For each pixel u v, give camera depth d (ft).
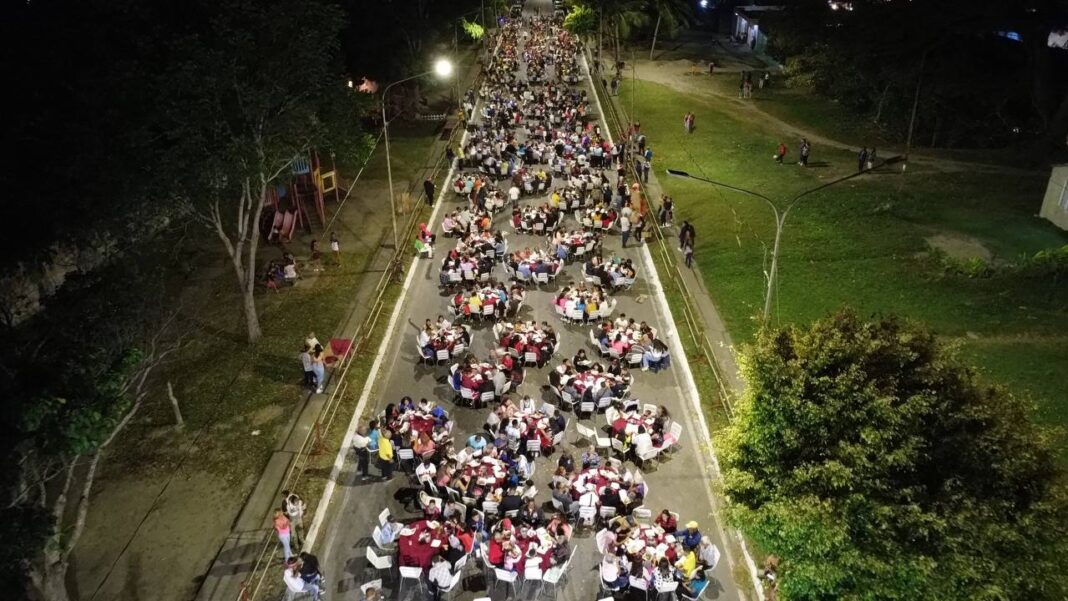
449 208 133.28
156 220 72.08
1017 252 106.32
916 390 42.14
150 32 71.97
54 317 43.75
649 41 300.40
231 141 74.59
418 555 55.11
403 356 87.71
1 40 62.69
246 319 88.38
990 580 35.91
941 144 168.45
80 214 51.31
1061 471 39.58
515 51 280.72
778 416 42.93
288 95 78.89
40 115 55.36
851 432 41.34
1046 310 91.50
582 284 96.89
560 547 56.65
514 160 149.89
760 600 55.67
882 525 38.11
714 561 55.57
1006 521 36.88
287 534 56.34
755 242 115.34
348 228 123.13
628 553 55.62
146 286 50.57
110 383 41.78
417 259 112.57
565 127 173.88
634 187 129.49
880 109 178.81
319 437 72.54
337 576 57.67
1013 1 136.56
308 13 77.10
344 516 63.62
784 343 46.88
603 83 221.87
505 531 56.24
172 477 67.41
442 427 69.21
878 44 154.40
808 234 116.78
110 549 59.57
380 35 157.79
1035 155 147.64
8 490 38.75
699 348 88.28
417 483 67.51
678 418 76.74
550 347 84.02
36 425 36.11
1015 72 153.58
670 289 103.45
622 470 66.54
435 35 191.83
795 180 143.13
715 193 138.21
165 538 60.75
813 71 208.74
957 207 124.16
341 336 90.94
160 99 66.18
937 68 156.15
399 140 171.42
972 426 40.50
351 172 148.25
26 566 39.40
